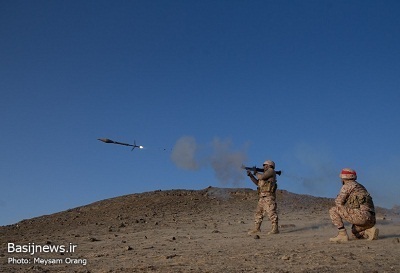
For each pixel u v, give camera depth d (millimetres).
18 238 15719
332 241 11320
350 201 11227
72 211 22641
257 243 11750
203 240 12961
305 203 22844
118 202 23328
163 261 9438
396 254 9180
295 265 8391
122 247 12227
